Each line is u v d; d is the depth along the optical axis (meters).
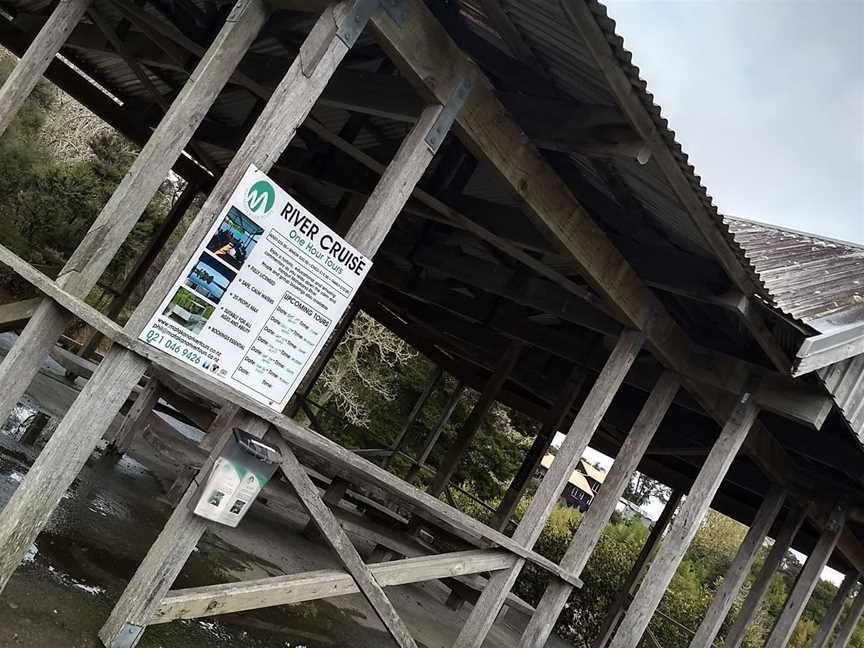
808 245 9.25
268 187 3.20
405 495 4.25
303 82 3.20
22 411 6.90
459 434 8.86
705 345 6.29
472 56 3.99
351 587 4.04
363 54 5.86
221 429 5.58
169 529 3.34
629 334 5.70
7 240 13.34
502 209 5.70
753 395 6.03
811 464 8.81
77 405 2.98
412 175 3.75
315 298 3.50
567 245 4.86
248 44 3.36
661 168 4.05
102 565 4.20
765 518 8.38
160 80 8.88
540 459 7.89
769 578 9.13
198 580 4.68
